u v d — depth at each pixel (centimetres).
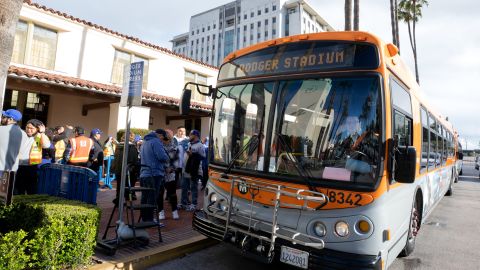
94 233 413
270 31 9206
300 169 369
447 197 1331
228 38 10212
